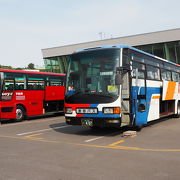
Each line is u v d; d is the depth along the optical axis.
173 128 12.18
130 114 9.96
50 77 18.92
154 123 14.23
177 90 16.66
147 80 11.90
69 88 10.35
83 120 9.77
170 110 15.59
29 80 17.19
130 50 10.47
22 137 10.12
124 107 10.07
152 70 12.70
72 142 8.88
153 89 12.55
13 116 15.84
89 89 9.85
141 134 10.46
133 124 10.30
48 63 43.91
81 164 6.04
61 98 19.81
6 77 15.59
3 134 11.05
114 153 7.12
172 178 5.01
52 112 19.05
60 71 42.75
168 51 32.28
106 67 9.70
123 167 5.77
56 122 15.45
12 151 7.50
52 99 18.94
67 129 12.29
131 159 6.46
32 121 16.53
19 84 16.42
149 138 9.51
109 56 9.78
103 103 9.42
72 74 10.41
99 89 9.65
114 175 5.21
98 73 9.80
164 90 13.75
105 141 9.02
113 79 9.48
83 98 9.85
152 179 4.96
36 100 17.62
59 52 41.88
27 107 16.91
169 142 8.68
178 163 6.07
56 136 10.25
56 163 6.14
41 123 15.10
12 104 15.82
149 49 33.75
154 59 13.12
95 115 9.53
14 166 5.92
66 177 5.11
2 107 15.16
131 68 10.30
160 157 6.63
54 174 5.31
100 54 9.98
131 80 10.12
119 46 9.92
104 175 5.21
